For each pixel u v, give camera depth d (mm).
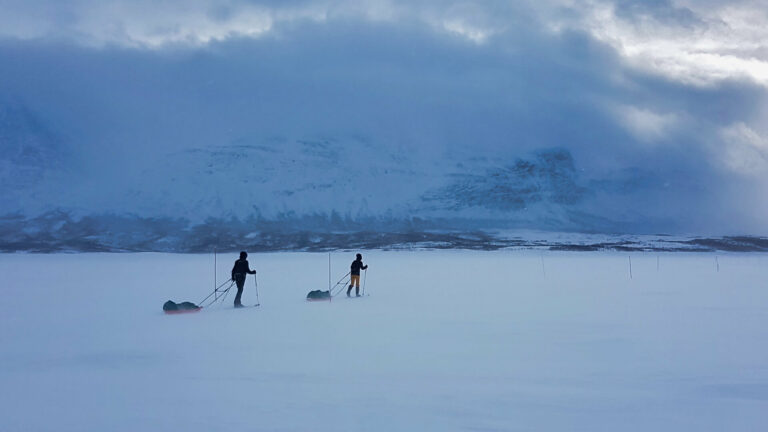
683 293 23062
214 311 18234
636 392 8188
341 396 8062
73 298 22781
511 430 6676
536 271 41250
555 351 11031
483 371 9461
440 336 12773
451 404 7641
